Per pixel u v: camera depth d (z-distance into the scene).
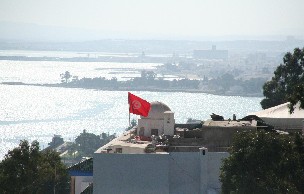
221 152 104.06
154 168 102.62
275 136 102.38
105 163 102.75
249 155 99.81
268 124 121.38
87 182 114.12
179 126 128.25
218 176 103.75
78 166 114.81
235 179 100.12
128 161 102.56
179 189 103.69
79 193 114.56
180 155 103.94
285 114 127.12
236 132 106.62
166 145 109.56
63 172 125.94
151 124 122.00
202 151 103.75
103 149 110.44
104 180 102.75
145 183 102.75
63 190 125.12
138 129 122.69
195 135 115.44
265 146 100.56
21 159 118.62
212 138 109.56
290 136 108.31
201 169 103.50
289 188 96.94
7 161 118.25
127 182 102.56
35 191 119.31
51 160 127.62
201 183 103.44
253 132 103.94
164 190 102.62
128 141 116.25
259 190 99.00
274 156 100.25
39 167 120.38
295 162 99.38
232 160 100.75
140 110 121.31
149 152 107.19
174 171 103.75
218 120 120.81
